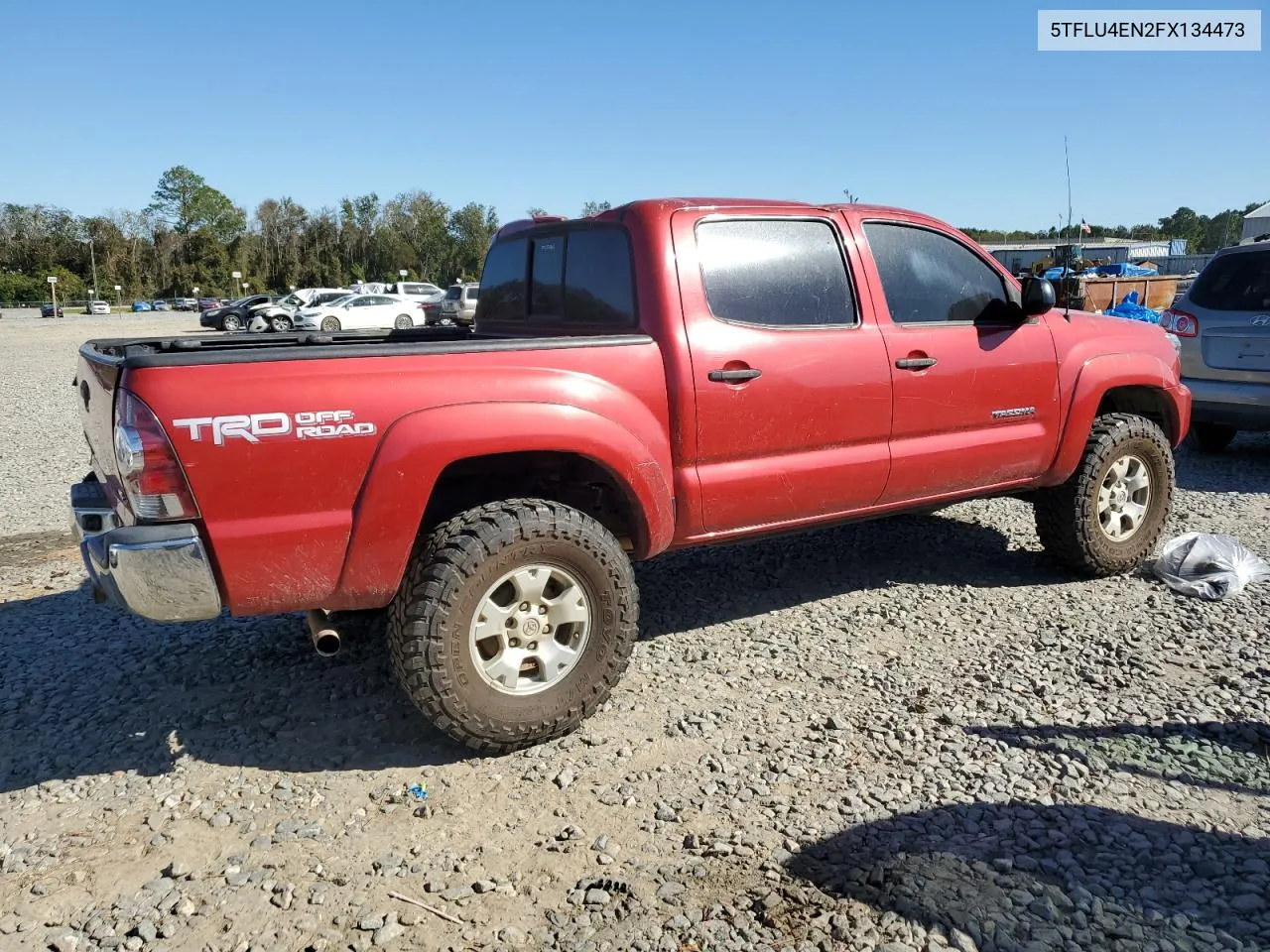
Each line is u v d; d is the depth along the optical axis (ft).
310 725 11.96
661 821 9.67
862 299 13.87
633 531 12.40
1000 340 15.14
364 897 8.57
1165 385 17.29
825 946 7.73
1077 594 16.24
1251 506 21.91
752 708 12.18
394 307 126.82
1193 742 11.05
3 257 345.10
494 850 9.26
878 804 9.85
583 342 11.55
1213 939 7.68
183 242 352.49
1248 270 25.23
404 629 10.38
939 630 14.73
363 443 10.16
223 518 9.73
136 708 12.51
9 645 14.79
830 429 13.48
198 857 9.23
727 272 12.77
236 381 9.67
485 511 10.75
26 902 8.56
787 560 18.34
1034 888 8.30
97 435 11.33
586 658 11.27
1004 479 15.57
